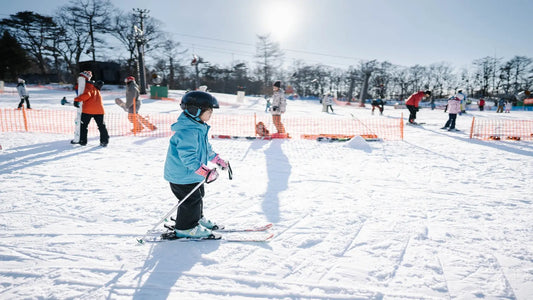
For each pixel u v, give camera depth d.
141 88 29.81
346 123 12.93
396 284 1.90
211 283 1.89
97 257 2.16
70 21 42.84
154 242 2.39
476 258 2.21
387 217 2.98
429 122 14.00
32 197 3.32
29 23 44.97
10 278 1.89
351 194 3.69
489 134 9.22
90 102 5.95
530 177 4.54
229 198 3.51
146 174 4.37
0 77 43.00
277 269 2.05
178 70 54.69
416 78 72.00
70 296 1.73
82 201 3.26
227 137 7.70
